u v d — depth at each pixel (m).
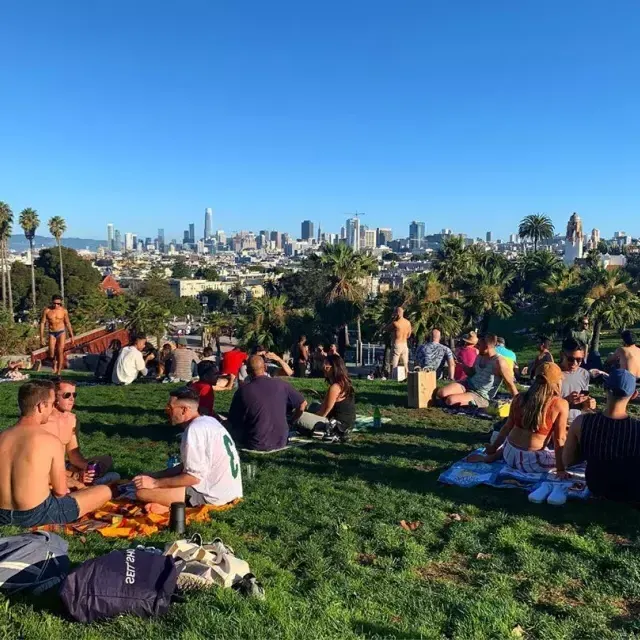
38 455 4.79
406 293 42.25
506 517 5.58
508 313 56.09
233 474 5.95
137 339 14.62
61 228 103.44
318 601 3.99
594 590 4.30
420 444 8.27
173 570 3.78
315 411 8.80
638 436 5.79
